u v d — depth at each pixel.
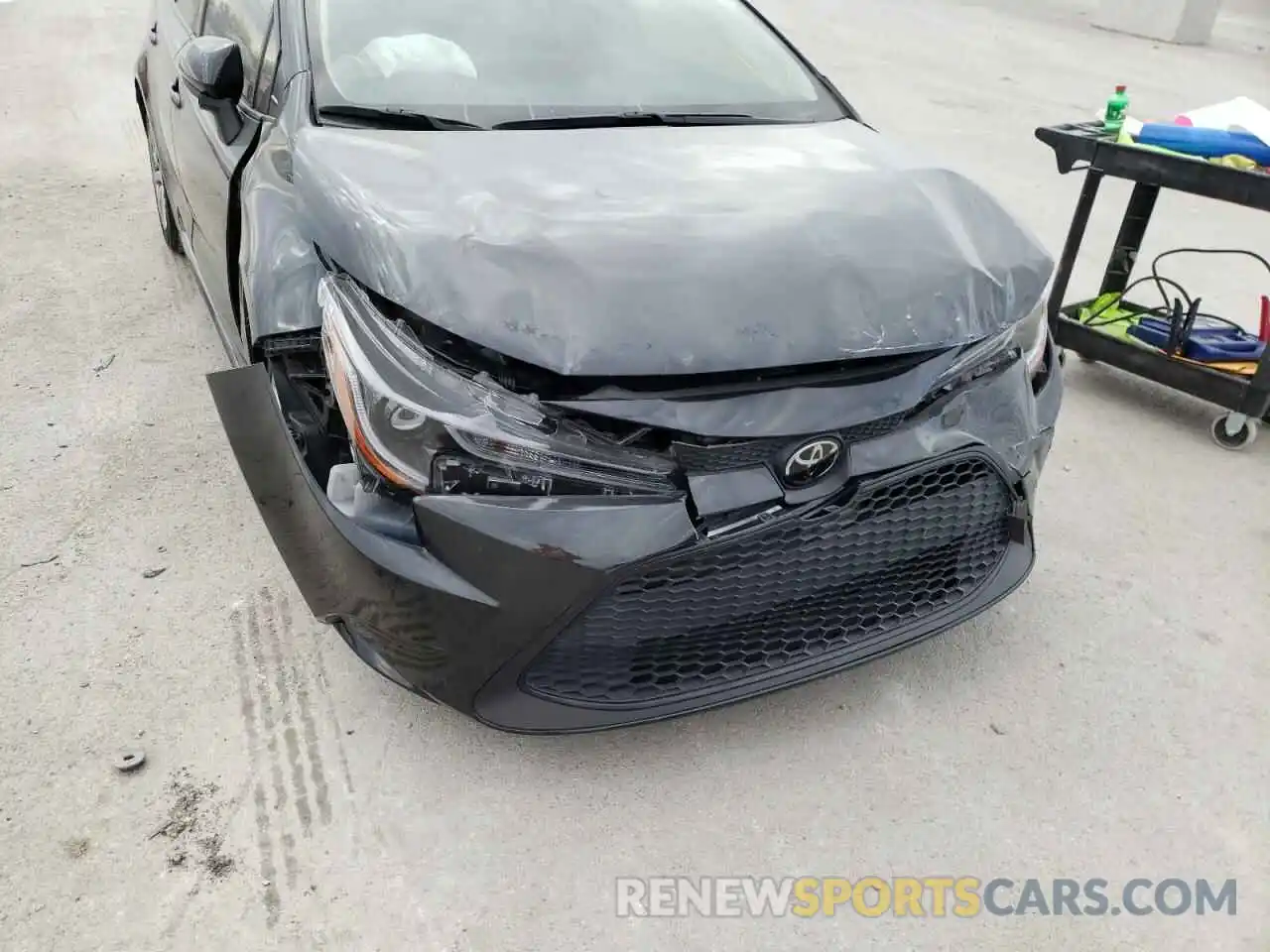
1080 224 4.10
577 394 1.91
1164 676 2.66
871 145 2.80
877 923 2.01
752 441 1.98
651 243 2.08
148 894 1.96
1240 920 2.04
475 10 3.01
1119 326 4.18
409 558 1.95
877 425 2.11
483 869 2.06
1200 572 3.08
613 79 2.93
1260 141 3.58
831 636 2.30
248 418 2.29
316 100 2.61
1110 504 3.41
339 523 2.01
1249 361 3.79
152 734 2.31
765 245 2.12
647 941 1.95
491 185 2.25
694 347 1.92
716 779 2.30
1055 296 4.24
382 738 2.34
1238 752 2.44
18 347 3.91
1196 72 10.07
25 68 7.94
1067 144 4.04
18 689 2.39
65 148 6.21
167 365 3.82
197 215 3.29
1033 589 2.97
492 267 1.98
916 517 2.25
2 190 5.47
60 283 4.46
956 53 10.55
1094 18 12.84
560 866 2.08
